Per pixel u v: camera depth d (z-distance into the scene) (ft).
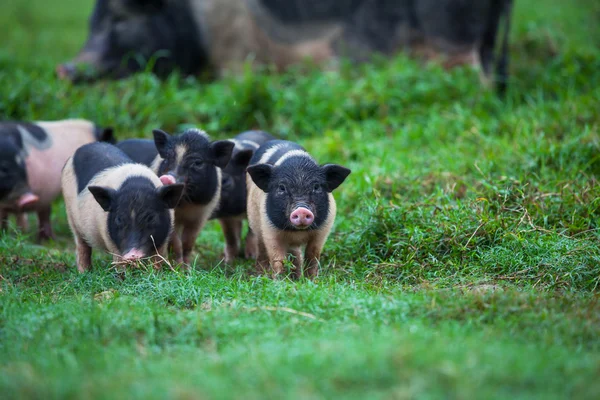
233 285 33.24
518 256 35.83
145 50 73.67
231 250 45.09
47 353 24.63
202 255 45.80
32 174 48.78
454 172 48.29
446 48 73.61
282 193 36.42
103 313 28.12
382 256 39.29
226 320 27.94
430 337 24.72
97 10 74.95
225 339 26.23
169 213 37.32
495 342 24.64
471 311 28.27
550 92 69.10
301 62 75.41
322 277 36.22
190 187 39.99
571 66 72.69
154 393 20.44
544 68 75.72
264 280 33.55
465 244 37.76
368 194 46.85
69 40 106.11
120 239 36.01
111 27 73.72
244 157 44.19
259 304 30.14
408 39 74.54
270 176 37.14
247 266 42.63
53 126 51.57
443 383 20.68
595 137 49.16
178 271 36.01
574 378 21.61
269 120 64.59
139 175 37.50
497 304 28.71
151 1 74.08
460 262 36.99
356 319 28.02
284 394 20.22
